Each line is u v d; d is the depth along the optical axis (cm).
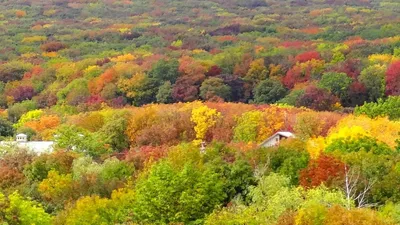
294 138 6059
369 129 6369
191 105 9212
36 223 4116
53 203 4956
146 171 5047
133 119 7762
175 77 12025
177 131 7681
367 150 5194
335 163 4538
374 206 4191
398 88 10662
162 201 4184
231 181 4494
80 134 6944
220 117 7800
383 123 6488
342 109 10125
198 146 6844
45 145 7181
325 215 3359
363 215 3312
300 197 3944
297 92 10612
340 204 3756
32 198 5025
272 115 7612
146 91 11775
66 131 6719
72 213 4338
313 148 5288
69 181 5206
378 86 10775
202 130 7625
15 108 11262
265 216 3731
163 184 4234
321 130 6925
